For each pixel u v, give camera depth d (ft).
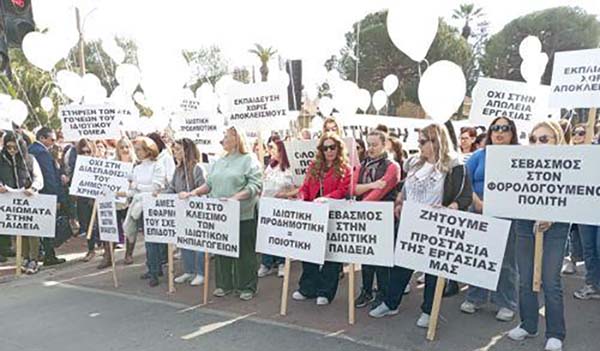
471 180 14.62
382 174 16.12
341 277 20.52
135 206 21.43
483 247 13.14
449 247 13.55
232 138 17.80
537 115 20.06
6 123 23.26
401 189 16.07
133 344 14.28
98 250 26.96
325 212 15.16
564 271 20.29
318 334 14.58
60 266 23.77
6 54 20.29
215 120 23.53
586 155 11.91
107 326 15.76
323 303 17.13
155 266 20.15
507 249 15.08
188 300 18.16
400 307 16.80
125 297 18.78
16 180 22.62
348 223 15.08
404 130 27.86
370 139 16.56
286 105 19.95
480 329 14.61
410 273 15.78
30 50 21.09
